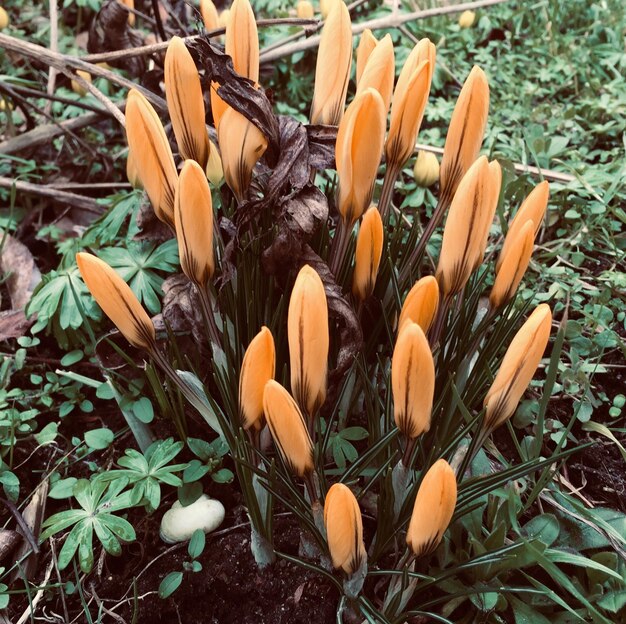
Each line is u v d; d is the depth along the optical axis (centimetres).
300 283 15
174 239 27
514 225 18
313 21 28
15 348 30
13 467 25
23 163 39
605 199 32
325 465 23
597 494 24
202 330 21
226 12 34
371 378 22
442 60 46
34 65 47
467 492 18
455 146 18
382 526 18
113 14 33
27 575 22
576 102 44
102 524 21
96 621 20
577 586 20
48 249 35
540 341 15
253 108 18
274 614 20
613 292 30
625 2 53
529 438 24
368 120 16
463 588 19
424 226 34
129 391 24
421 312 16
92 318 27
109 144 42
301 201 18
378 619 17
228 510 23
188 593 21
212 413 21
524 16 53
